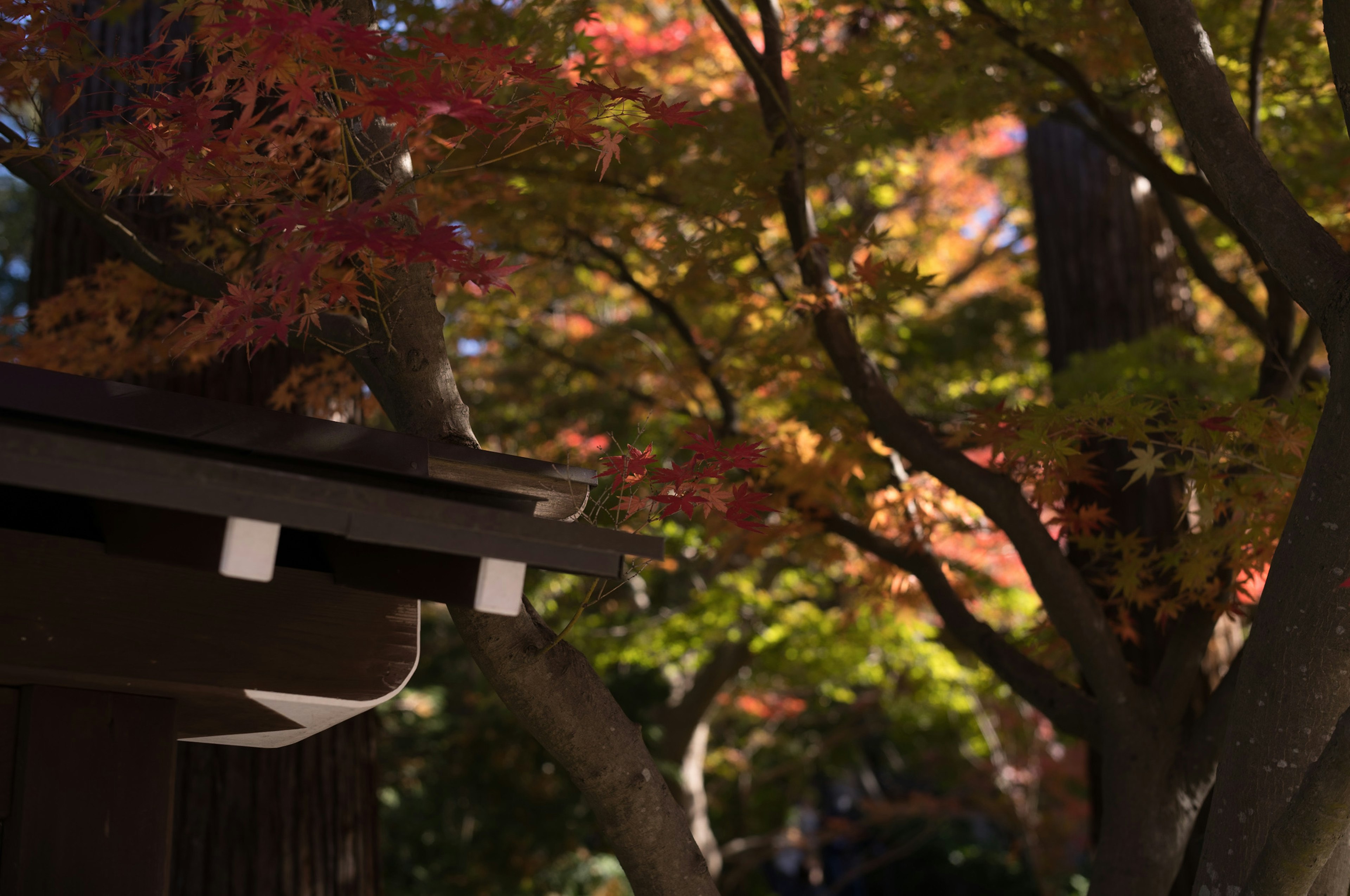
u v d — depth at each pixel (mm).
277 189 2953
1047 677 4191
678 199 4941
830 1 4871
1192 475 3461
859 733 14617
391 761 11609
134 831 2215
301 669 2318
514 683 2680
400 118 2377
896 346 9461
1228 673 3818
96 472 1545
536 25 4078
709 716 12391
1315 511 2484
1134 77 5020
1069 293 6602
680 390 6727
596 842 12219
